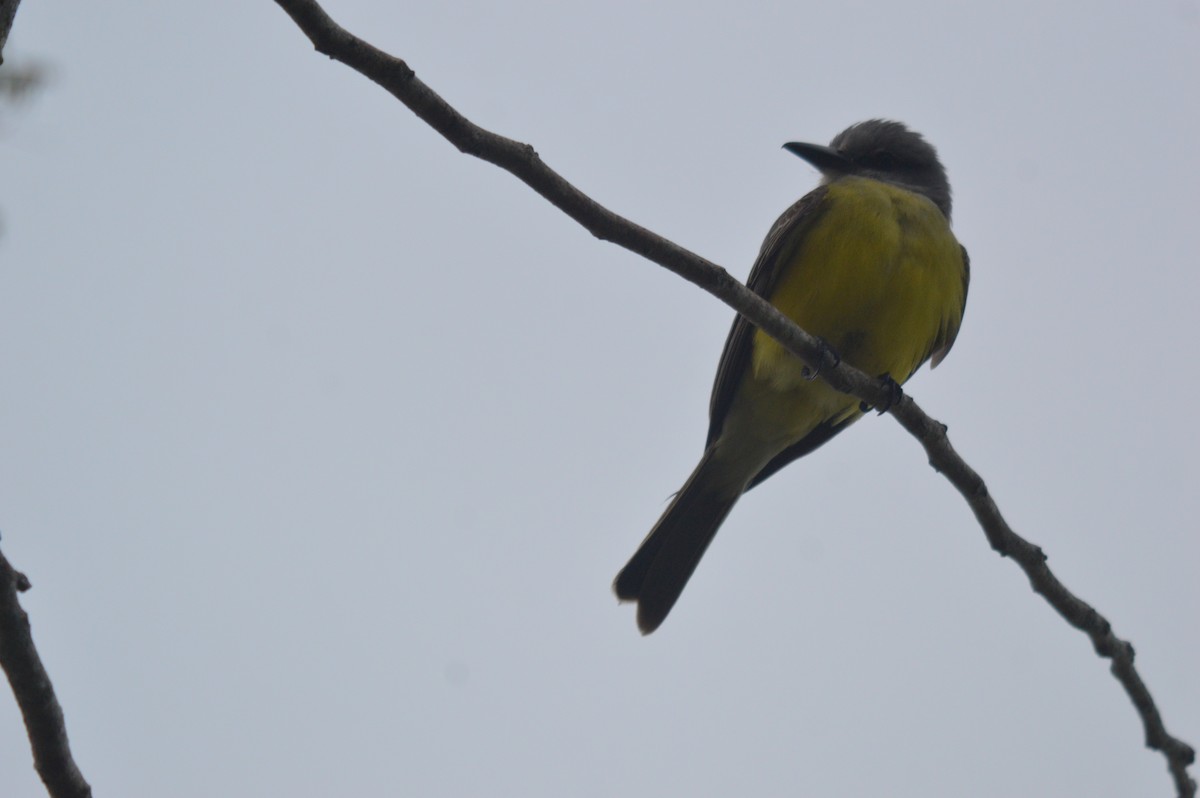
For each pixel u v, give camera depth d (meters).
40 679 5.27
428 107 5.84
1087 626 9.09
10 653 5.18
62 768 5.40
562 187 6.39
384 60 5.66
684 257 7.12
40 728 5.32
